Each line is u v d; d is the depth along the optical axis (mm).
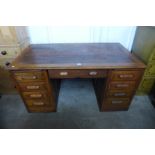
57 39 1744
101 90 1433
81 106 1606
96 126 1355
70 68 1085
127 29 1695
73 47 1553
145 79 1574
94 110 1548
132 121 1408
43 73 1136
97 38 1762
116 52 1399
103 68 1091
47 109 1485
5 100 1700
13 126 1365
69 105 1622
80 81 2070
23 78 1167
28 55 1319
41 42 1755
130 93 1326
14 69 1083
